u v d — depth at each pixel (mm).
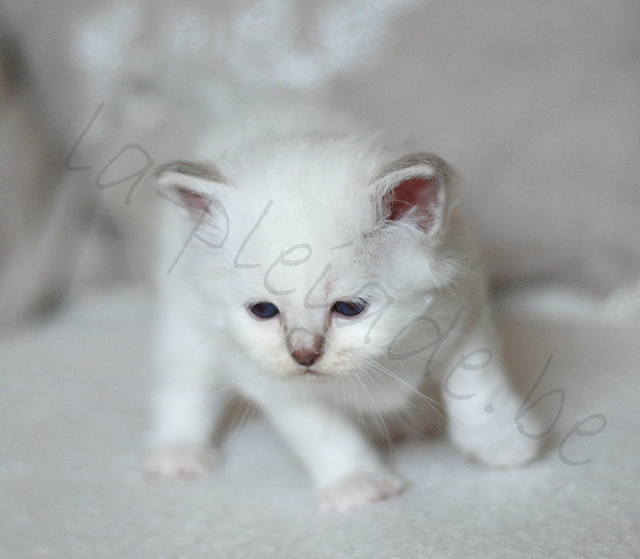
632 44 454
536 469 297
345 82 466
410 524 274
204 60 473
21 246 512
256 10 472
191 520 291
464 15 461
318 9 468
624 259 457
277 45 472
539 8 455
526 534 263
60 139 507
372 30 467
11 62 501
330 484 295
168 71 435
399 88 463
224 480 317
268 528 282
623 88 453
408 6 464
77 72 494
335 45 468
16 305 500
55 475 325
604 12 451
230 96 377
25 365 432
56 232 518
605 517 268
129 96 394
